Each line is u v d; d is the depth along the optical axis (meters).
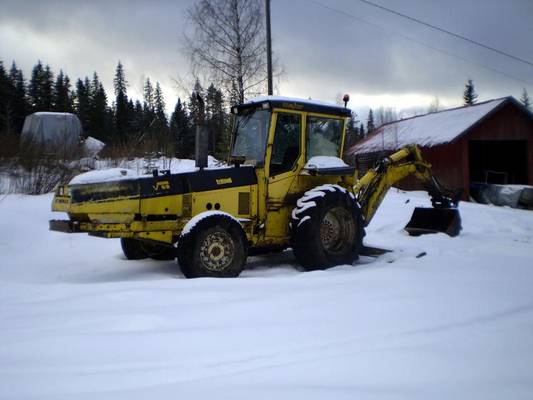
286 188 6.45
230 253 5.60
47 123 17.61
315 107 6.63
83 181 5.38
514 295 4.31
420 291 4.39
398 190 18.44
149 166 14.15
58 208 5.71
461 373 2.63
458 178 17.31
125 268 6.42
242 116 6.77
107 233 5.37
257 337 3.15
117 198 5.46
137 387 2.43
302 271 6.15
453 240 8.11
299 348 2.98
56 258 7.07
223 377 2.55
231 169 6.16
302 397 2.30
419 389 2.42
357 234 6.45
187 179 5.89
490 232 9.47
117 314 3.57
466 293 4.36
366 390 2.39
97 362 2.75
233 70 16.25
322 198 6.12
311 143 6.70
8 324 3.39
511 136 17.80
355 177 7.22
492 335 3.28
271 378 2.54
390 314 3.69
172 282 4.66
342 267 5.98
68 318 3.51
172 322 3.43
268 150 6.27
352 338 3.17
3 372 2.62
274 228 6.39
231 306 3.82
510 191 15.86
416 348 3.00
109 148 16.38
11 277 5.90
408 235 8.82
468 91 61.34
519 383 2.51
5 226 8.30
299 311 3.72
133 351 2.90
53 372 2.62
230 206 6.09
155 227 5.66
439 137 17.88
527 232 9.55
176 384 2.46
